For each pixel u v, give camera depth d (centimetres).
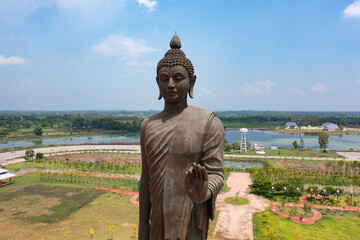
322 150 9494
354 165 6300
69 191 4241
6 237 2717
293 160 7531
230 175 5544
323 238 2708
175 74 696
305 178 5144
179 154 648
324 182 4903
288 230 2895
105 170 5962
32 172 5666
